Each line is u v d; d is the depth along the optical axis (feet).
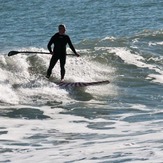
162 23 362.33
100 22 368.68
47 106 165.48
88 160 101.40
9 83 180.34
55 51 185.57
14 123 145.59
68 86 182.70
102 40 261.85
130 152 104.73
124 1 476.54
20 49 241.76
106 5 455.22
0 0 488.85
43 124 144.77
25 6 456.04
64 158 105.50
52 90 178.70
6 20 384.47
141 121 146.72
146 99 176.86
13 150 117.60
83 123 146.41
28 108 161.68
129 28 342.44
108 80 198.59
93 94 179.83
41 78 189.88
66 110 161.68
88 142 122.31
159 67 221.05
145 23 362.94
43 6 454.81
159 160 96.12
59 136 131.13
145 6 447.42
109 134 131.13
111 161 98.63
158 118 150.10
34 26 355.15
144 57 232.12
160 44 258.98
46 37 307.78
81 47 249.75
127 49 240.53
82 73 203.21
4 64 192.24
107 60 220.43
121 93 183.11
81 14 409.28
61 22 372.58
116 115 156.04
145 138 120.57
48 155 110.22
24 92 175.11
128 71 212.64
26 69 194.29
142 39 268.41
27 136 131.54
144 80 201.36
